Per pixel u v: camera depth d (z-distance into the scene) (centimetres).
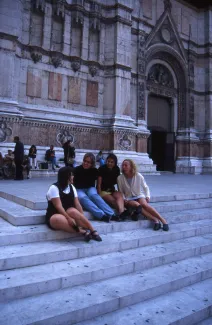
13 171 1155
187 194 713
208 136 2217
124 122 1639
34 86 1406
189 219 582
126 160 527
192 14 2259
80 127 1540
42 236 399
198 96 2270
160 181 1209
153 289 339
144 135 1805
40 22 1438
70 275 327
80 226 421
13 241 379
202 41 2264
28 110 1377
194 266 413
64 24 1502
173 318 298
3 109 1253
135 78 1827
